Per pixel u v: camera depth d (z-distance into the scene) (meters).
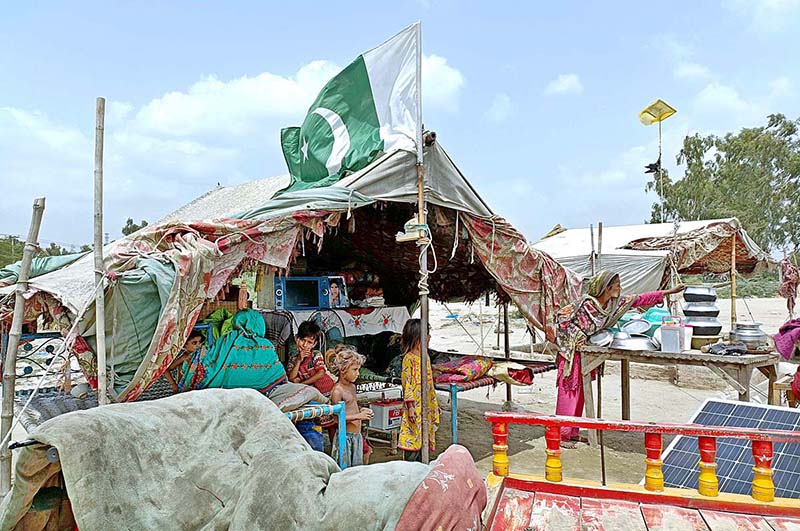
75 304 4.11
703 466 3.15
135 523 2.75
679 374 10.77
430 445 5.98
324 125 6.59
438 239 7.84
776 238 46.09
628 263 10.93
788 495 3.41
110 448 2.86
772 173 46.72
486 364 7.10
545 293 6.95
